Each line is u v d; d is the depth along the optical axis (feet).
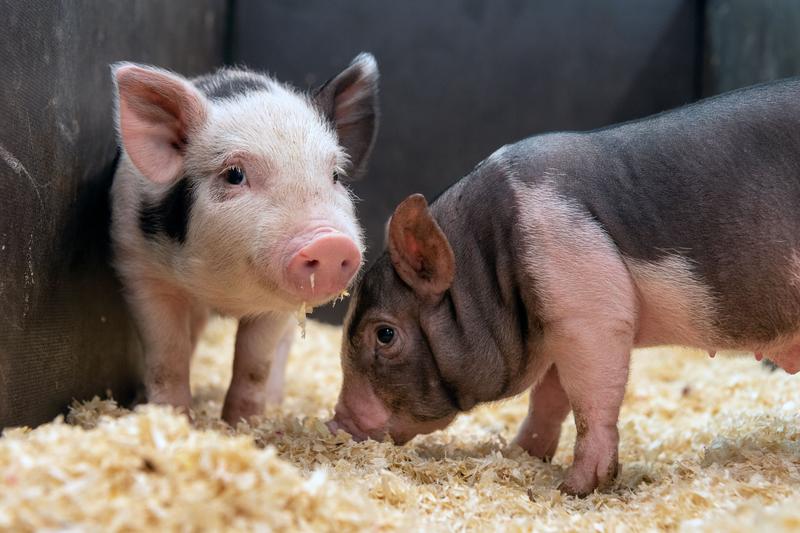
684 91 4.03
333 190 2.21
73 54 2.27
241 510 1.66
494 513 1.95
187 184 2.25
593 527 1.88
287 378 3.21
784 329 2.17
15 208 2.04
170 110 2.24
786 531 1.68
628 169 2.19
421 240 2.18
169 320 2.41
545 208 2.17
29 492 1.62
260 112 2.25
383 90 4.06
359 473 2.05
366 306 2.28
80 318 2.35
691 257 2.15
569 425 2.75
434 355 2.23
